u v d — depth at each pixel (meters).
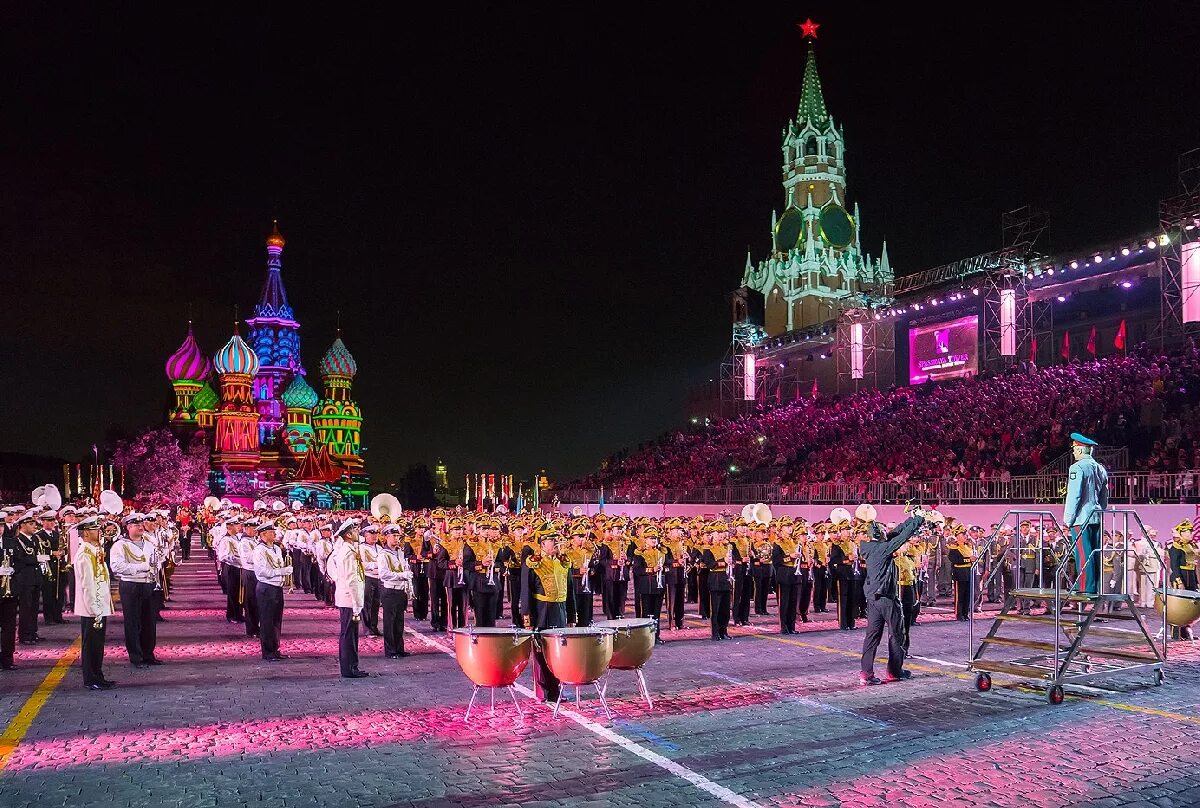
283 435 140.75
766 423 52.44
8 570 14.51
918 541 22.33
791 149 100.06
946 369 47.75
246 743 9.64
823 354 58.47
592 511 54.31
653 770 8.60
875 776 8.41
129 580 14.78
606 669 10.64
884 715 10.92
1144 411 32.16
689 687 12.66
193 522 58.09
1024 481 29.78
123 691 12.57
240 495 103.75
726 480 47.81
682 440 59.00
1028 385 38.00
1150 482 26.44
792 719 10.70
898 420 42.47
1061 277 41.41
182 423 136.88
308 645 17.25
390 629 15.93
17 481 81.38
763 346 62.16
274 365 152.25
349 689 12.70
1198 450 27.05
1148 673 13.84
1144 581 21.64
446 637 18.61
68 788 8.08
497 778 8.35
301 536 28.03
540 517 24.62
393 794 7.90
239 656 15.88
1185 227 32.59
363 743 9.63
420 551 21.98
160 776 8.43
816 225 95.50
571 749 9.35
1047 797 7.84
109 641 17.88
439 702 11.74
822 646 16.91
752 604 25.42
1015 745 9.52
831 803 7.66
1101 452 30.39
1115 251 37.62
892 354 52.94
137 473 94.44
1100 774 8.50
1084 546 13.55
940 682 13.10
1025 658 15.09
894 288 51.41
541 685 11.59
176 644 17.38
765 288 96.62
